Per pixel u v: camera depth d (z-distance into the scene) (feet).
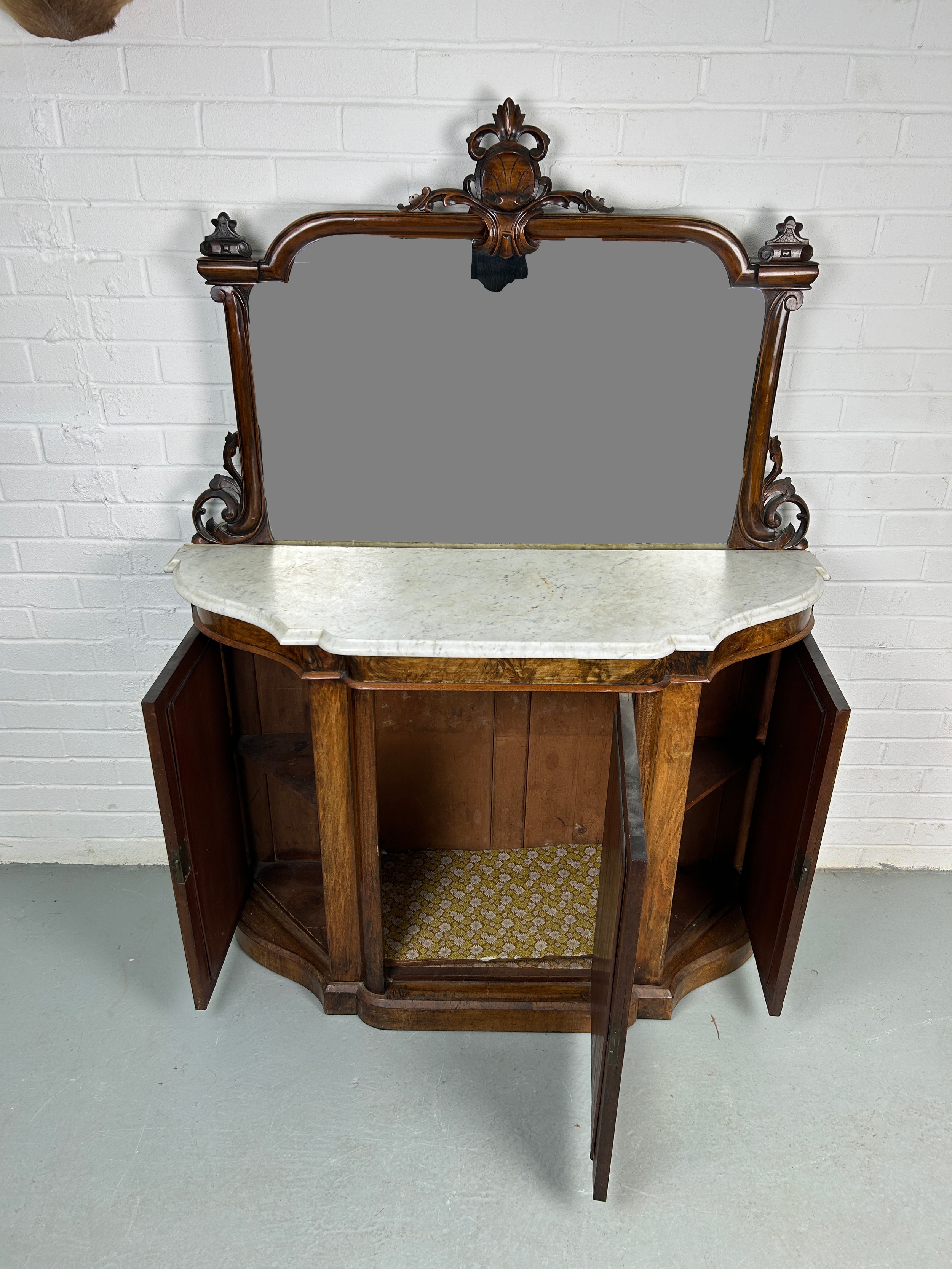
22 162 5.85
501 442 6.45
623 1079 6.37
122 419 6.59
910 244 6.07
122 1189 5.64
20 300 6.22
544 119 5.77
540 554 6.64
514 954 6.98
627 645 5.35
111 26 5.52
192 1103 6.18
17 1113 6.08
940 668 7.43
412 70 5.65
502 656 5.40
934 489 6.79
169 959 7.28
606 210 5.84
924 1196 5.66
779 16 5.50
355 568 6.34
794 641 6.11
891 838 8.18
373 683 5.59
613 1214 5.54
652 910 6.49
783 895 6.40
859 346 6.36
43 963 7.22
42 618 7.27
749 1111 6.17
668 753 5.94
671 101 5.73
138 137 5.81
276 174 5.92
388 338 6.16
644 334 6.15
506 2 5.49
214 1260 5.28
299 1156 5.85
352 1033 6.72
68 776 7.89
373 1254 5.32
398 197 5.98
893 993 7.07
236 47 5.60
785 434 6.64
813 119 5.76
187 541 7.02
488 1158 5.86
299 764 6.98
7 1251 5.30
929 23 5.52
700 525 6.70
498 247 5.87
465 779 7.61
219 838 6.84
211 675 6.66
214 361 6.42
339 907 6.42
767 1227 5.48
